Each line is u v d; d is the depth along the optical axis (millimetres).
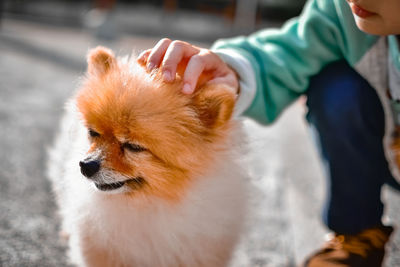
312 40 684
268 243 796
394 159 677
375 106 675
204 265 635
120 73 589
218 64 615
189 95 591
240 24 6125
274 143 1361
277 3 6449
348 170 680
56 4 6141
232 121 619
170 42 602
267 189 975
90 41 3650
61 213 705
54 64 2418
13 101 1560
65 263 716
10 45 2939
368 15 579
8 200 858
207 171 603
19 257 713
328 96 672
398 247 787
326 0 681
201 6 6652
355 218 684
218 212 617
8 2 5730
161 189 584
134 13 6316
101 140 581
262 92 687
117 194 605
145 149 570
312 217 881
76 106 605
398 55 624
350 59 663
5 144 1130
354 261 667
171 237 615
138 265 639
